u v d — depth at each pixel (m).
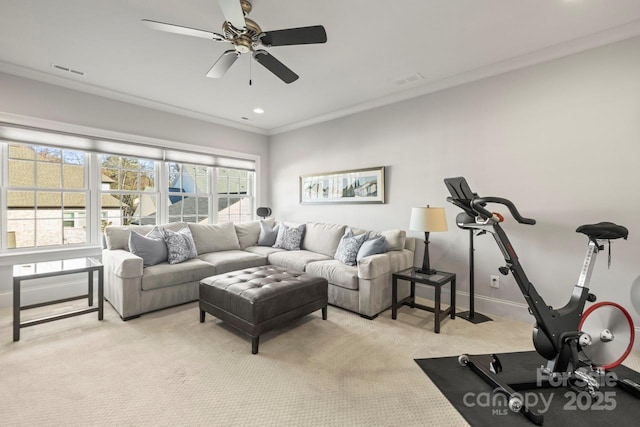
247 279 2.55
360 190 3.92
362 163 3.93
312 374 1.85
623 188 2.25
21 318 2.70
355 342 2.29
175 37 2.35
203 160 4.43
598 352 1.77
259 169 5.15
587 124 2.38
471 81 2.98
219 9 2.01
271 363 1.98
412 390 1.69
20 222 3.07
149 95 3.58
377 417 1.47
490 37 2.34
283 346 2.22
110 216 3.68
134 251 3.00
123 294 2.64
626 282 2.24
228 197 4.89
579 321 1.75
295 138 4.83
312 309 2.59
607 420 1.46
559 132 2.50
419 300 3.34
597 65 2.34
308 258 3.53
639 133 2.19
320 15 2.07
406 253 3.26
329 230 3.95
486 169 2.89
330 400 1.60
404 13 2.04
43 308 2.98
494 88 2.84
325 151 4.40
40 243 3.18
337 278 3.00
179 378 1.79
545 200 2.57
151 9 2.00
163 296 2.91
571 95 2.45
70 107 3.22
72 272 2.50
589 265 1.79
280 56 2.64
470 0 1.91
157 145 3.92
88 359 2.00
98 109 3.41
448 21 2.13
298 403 1.57
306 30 1.77
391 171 3.63
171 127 4.05
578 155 2.42
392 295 2.82
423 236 3.38
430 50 2.54
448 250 3.18
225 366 1.93
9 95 2.86
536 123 2.61
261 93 3.51
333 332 2.47
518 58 2.65
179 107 3.99
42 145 3.05
